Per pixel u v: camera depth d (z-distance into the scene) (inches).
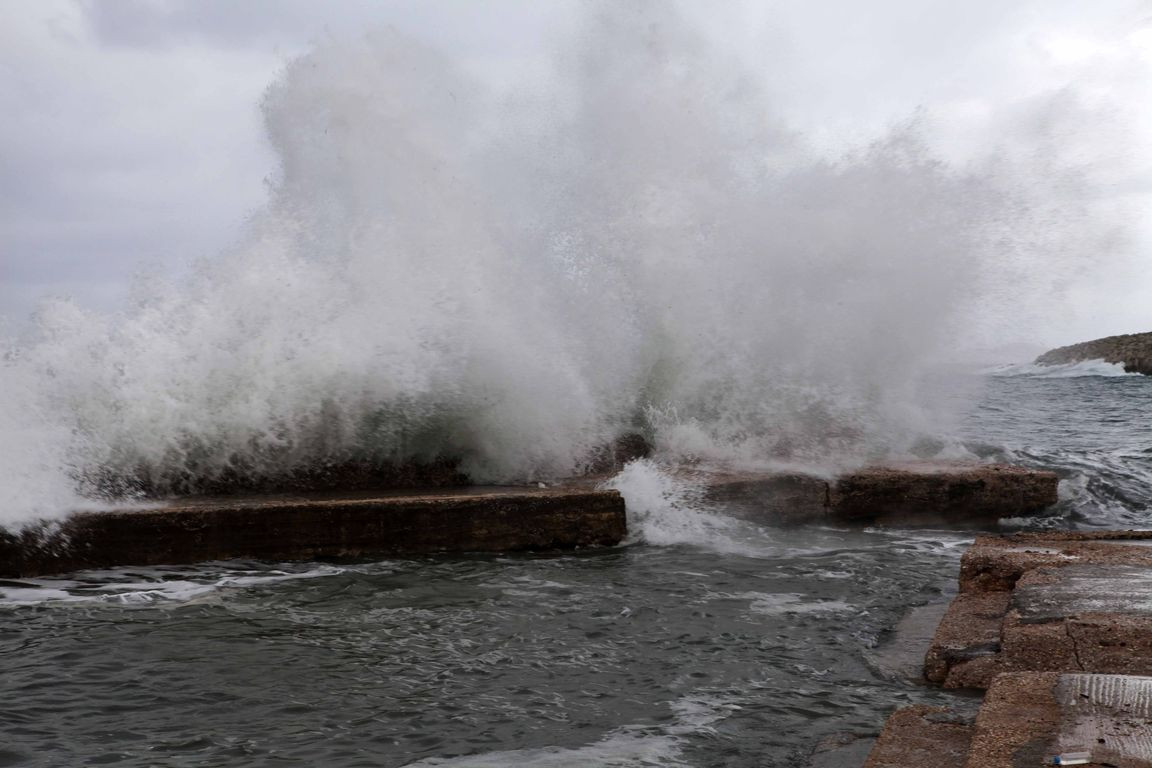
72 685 155.3
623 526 271.1
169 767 127.1
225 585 220.5
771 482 301.3
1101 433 606.5
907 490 311.3
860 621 194.2
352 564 243.8
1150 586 175.8
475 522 260.5
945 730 126.7
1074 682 126.5
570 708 147.5
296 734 137.7
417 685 156.7
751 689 155.6
